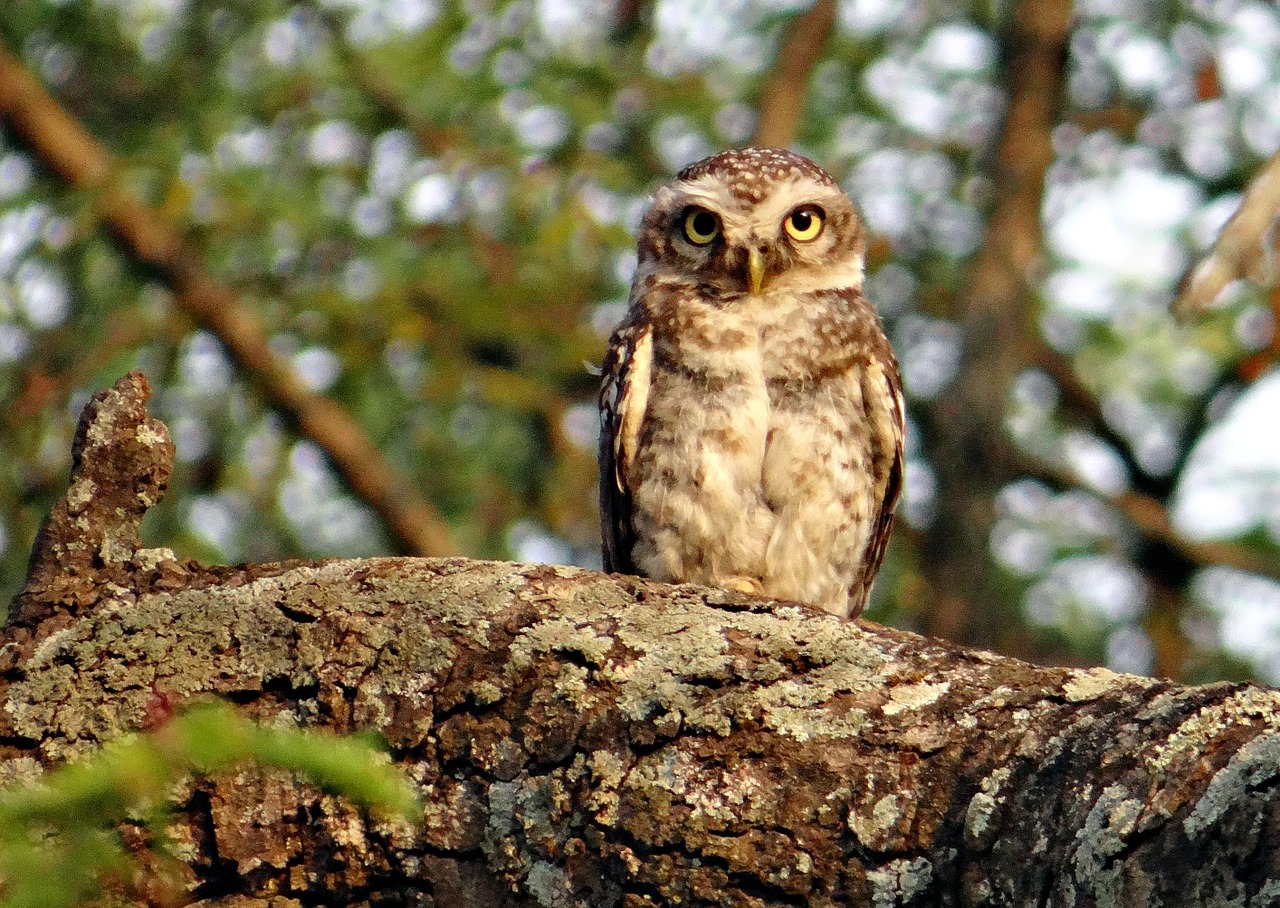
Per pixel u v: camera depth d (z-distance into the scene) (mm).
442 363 12445
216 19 12789
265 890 4031
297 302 12695
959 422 13172
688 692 3963
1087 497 13930
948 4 14031
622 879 3814
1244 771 3197
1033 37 13828
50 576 4449
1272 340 10820
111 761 2918
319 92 12648
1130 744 3439
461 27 12523
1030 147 13758
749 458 7398
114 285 12773
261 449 12867
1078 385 14398
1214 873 3119
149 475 4547
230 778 4016
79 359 12445
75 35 12922
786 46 12945
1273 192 6414
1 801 2838
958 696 3807
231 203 12328
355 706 4129
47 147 12648
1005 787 3557
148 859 3977
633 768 3902
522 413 13023
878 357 7719
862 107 13555
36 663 4312
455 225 12625
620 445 7516
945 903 3541
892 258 13672
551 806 3928
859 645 3992
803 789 3766
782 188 8133
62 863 2828
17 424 11914
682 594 4211
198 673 4238
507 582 4270
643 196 12766
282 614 4273
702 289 7984
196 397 12898
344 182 12781
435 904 3957
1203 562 13258
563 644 4098
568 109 12523
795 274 7996
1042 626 13258
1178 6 13023
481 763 4008
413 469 13211
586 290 12688
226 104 12547
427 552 12820
